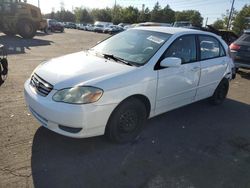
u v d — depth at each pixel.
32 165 3.31
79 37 25.92
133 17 84.19
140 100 4.06
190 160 3.73
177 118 5.12
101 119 3.54
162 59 4.22
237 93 7.32
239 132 4.77
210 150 4.05
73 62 4.09
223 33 17.67
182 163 3.64
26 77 7.14
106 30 42.28
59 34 28.88
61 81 3.50
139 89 3.86
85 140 3.95
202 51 5.16
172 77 4.38
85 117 3.39
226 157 3.89
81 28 56.62
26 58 10.27
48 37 22.66
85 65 3.93
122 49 4.57
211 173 3.48
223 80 5.94
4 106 4.97
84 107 3.36
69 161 3.46
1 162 3.31
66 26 61.53
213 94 5.85
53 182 3.06
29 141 3.82
